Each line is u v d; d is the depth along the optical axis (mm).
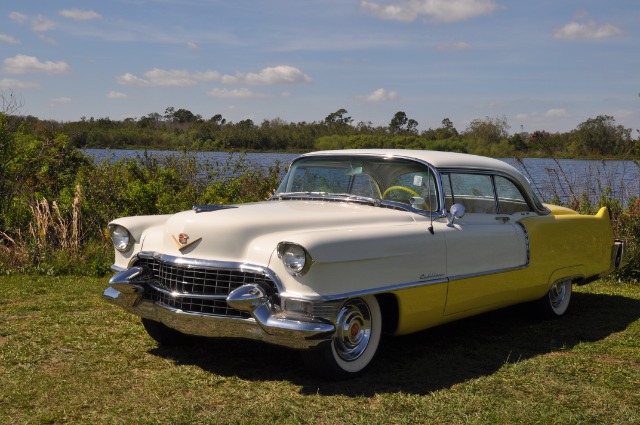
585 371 5230
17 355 5238
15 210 10070
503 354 5656
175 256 4918
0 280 8305
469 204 5949
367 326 4957
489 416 4234
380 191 5727
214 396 4477
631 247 9461
